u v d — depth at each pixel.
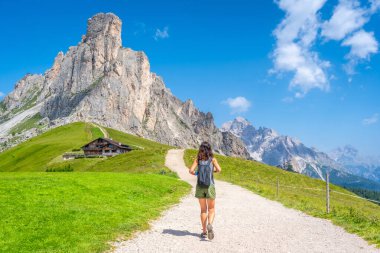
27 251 12.39
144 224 17.52
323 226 19.05
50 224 15.88
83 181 29.61
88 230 15.42
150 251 13.00
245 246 14.03
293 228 18.20
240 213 22.97
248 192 38.62
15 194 21.44
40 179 28.61
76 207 19.67
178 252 12.92
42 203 19.77
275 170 90.06
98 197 23.86
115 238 14.68
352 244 14.88
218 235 15.91
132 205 22.73
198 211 23.33
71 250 12.69
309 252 13.45
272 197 33.81
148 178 38.88
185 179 58.69
